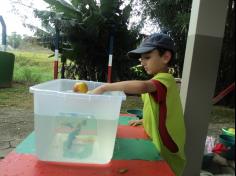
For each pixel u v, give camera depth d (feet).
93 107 3.12
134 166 3.24
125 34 22.41
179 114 4.39
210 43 6.03
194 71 6.07
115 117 3.15
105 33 21.74
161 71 4.61
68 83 4.70
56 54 15.55
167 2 21.15
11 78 20.35
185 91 6.18
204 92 6.15
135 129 4.87
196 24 5.97
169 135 4.31
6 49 21.91
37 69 24.79
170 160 4.49
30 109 14.61
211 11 5.94
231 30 21.93
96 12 20.83
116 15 21.93
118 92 3.79
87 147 3.19
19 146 3.62
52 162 3.17
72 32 21.17
